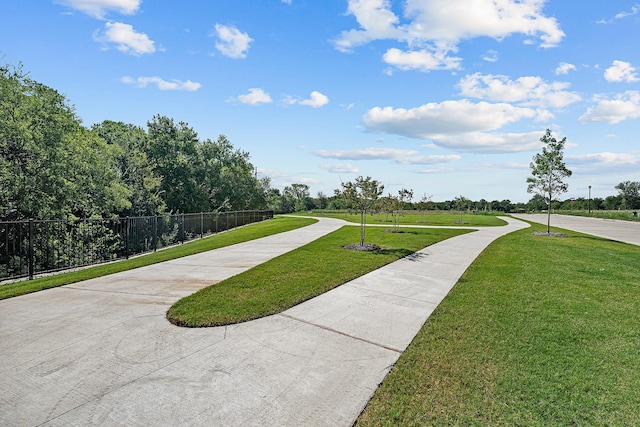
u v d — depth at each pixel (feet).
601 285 24.93
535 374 12.21
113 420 9.45
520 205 257.96
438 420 9.70
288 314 18.12
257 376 11.89
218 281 25.00
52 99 64.49
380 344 14.69
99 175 68.44
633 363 13.08
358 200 43.14
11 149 56.39
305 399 10.60
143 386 11.16
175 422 9.38
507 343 14.79
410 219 126.62
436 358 13.41
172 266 30.89
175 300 20.36
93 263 36.06
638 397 10.82
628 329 16.46
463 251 40.86
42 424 9.26
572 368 12.66
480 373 12.28
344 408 10.19
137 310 18.53
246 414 9.79
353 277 26.20
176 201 120.88
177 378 11.68
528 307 19.67
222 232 80.94
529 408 10.25
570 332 16.03
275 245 45.09
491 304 20.21
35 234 41.78
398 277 26.91
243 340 14.85
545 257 37.01
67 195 60.34
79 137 68.80
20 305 19.38
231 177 158.92
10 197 53.88
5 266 34.68
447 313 18.62
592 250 43.37
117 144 91.20
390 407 10.28
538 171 63.62
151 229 52.06
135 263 32.24
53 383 11.27
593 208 246.27
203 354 13.47
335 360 13.17
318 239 51.60
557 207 263.49
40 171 57.41
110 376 11.74
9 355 13.17
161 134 120.37
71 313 18.02
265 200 196.65
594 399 10.71
